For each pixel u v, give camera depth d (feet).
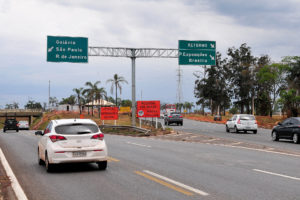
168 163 39.42
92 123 34.88
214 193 23.95
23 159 45.16
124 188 25.90
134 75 113.70
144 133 102.99
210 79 277.44
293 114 181.98
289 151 53.06
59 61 107.55
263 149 56.49
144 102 114.01
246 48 267.59
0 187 26.78
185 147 60.29
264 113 239.30
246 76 253.03
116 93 239.30
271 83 234.38
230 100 289.94
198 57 114.93
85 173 32.96
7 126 154.30
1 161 42.70
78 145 33.22
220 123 192.85
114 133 118.52
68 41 108.27
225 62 277.23
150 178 29.94
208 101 340.18
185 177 30.27
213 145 64.75
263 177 30.19
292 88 199.72
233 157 45.14
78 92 263.70
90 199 22.63
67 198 23.03
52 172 33.91
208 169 34.86
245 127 104.12
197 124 176.76
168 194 23.76
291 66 212.64
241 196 23.02
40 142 38.78
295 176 30.71
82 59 109.09
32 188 26.43
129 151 53.31
